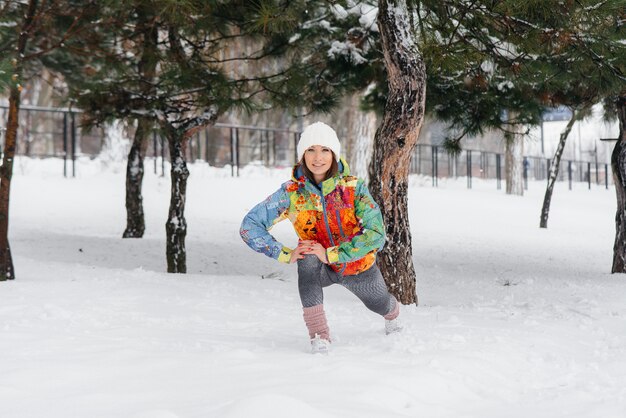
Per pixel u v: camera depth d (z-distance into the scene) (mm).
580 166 51906
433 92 10977
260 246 4320
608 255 15594
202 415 2842
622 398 3646
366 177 25281
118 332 4852
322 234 4426
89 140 39281
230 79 10297
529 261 14047
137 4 9305
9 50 9164
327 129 4312
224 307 6445
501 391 3744
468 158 33594
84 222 17578
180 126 10484
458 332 5230
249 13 9750
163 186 22172
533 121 11680
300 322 5711
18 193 19797
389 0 7504
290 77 10188
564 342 5195
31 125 35688
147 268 12109
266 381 3420
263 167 28562
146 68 10727
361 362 3908
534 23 7906
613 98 10719
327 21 10664
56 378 3434
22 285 7359
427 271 12031
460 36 8562
